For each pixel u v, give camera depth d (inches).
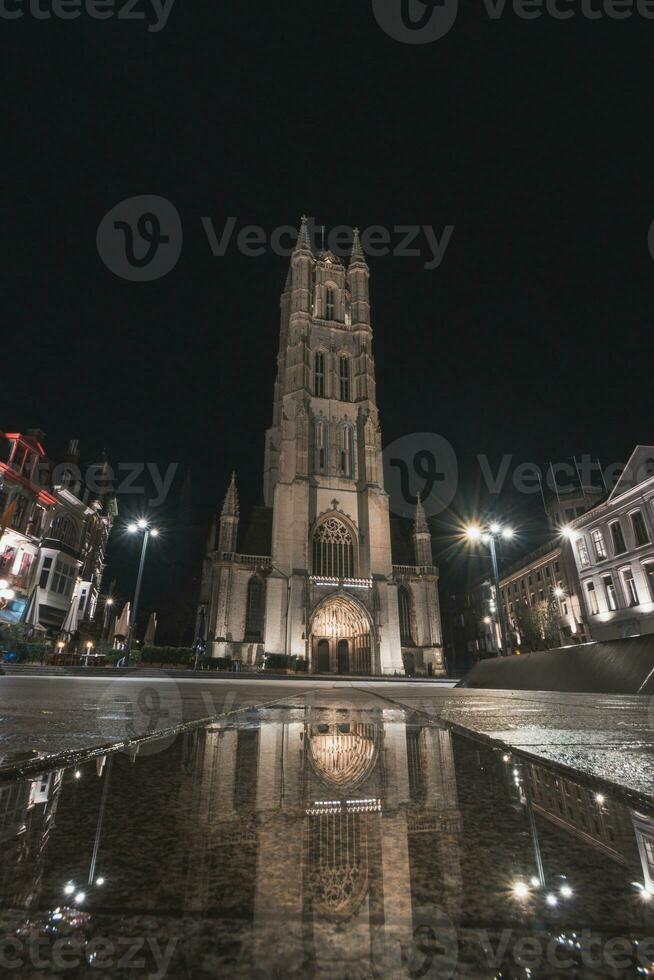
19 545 1486.2
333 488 2122.3
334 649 1942.7
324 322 2440.9
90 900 34.3
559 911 33.2
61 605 1628.9
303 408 2122.3
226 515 2020.2
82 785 72.2
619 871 41.9
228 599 1892.2
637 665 293.1
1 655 1067.9
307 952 26.9
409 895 36.3
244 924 31.6
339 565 2030.0
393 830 54.2
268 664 1653.5
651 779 71.3
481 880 39.9
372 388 2322.8
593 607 1748.3
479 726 136.6
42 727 124.6
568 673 358.9
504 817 58.8
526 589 2304.4
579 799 67.1
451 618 3307.1
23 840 48.6
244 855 46.0
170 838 50.5
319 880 39.6
